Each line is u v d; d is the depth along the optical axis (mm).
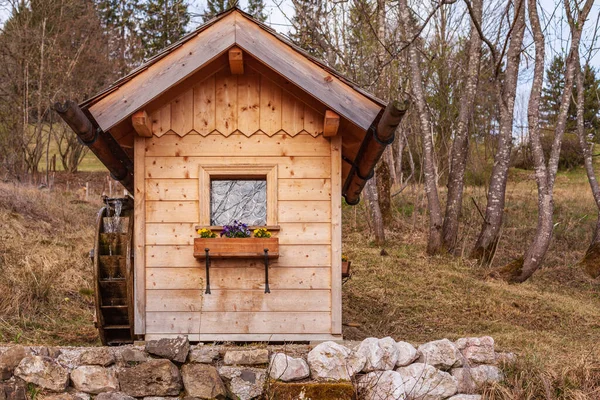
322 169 6344
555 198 23188
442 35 21375
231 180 6465
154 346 5469
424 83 21891
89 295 10078
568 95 13422
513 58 15414
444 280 12977
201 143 6344
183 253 6270
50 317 8836
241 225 6191
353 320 10250
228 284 6250
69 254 11977
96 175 27859
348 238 17562
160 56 5887
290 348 5891
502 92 16641
